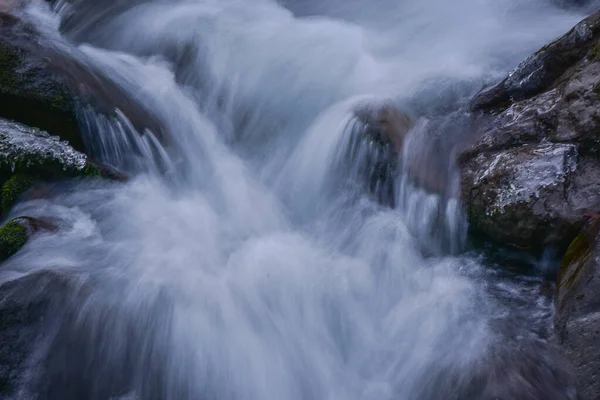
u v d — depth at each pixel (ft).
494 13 27.91
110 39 26.48
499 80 22.17
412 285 17.69
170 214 19.92
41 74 20.24
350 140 20.77
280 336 16.26
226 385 15.26
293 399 15.35
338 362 16.05
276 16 28.58
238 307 16.62
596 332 13.07
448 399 13.89
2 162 18.69
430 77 23.27
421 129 20.36
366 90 23.53
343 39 26.81
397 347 16.01
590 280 13.83
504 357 14.24
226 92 24.86
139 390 14.82
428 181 19.26
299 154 22.25
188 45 25.95
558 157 16.29
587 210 15.48
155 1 28.32
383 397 15.01
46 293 15.31
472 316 16.03
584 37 18.48
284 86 24.70
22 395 14.25
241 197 21.39
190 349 15.56
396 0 29.63
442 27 27.55
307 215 20.86
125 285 16.31
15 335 14.66
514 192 16.60
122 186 20.06
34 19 25.12
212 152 23.00
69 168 19.20
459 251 18.30
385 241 18.97
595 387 12.41
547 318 15.17
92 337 15.07
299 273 17.99
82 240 17.87
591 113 16.31
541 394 13.07
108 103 21.15
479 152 18.56
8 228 17.13
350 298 17.46
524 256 16.85
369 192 20.24
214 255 18.49
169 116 22.91
